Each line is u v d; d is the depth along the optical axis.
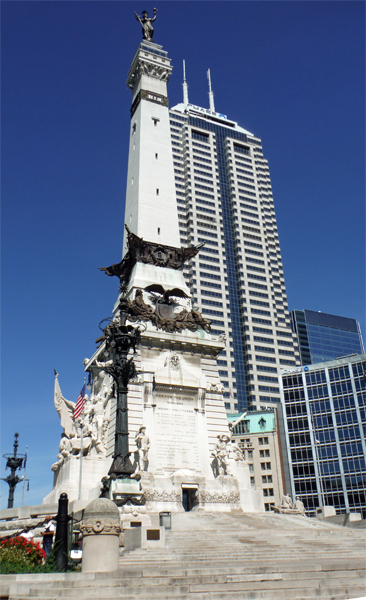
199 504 49.00
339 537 34.50
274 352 171.62
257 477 108.94
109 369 37.59
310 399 110.38
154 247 63.81
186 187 182.12
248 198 191.75
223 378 160.12
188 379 56.19
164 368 55.56
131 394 52.62
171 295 62.25
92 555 21.05
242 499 51.72
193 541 31.58
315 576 19.95
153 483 47.91
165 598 16.80
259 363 167.00
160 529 29.70
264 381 165.00
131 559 25.92
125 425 37.09
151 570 20.83
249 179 195.50
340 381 108.25
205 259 174.12
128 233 62.22
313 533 36.03
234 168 193.62
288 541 32.16
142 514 35.44
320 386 110.25
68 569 23.02
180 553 27.44
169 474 51.25
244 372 165.88
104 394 56.41
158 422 53.09
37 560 24.56
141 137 72.25
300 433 108.69
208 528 37.09
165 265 63.38
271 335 173.75
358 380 105.94
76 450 51.50
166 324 57.72
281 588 18.28
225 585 18.41
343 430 104.75
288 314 182.12
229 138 198.50
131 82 81.00
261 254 184.88
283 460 107.81
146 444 49.19
